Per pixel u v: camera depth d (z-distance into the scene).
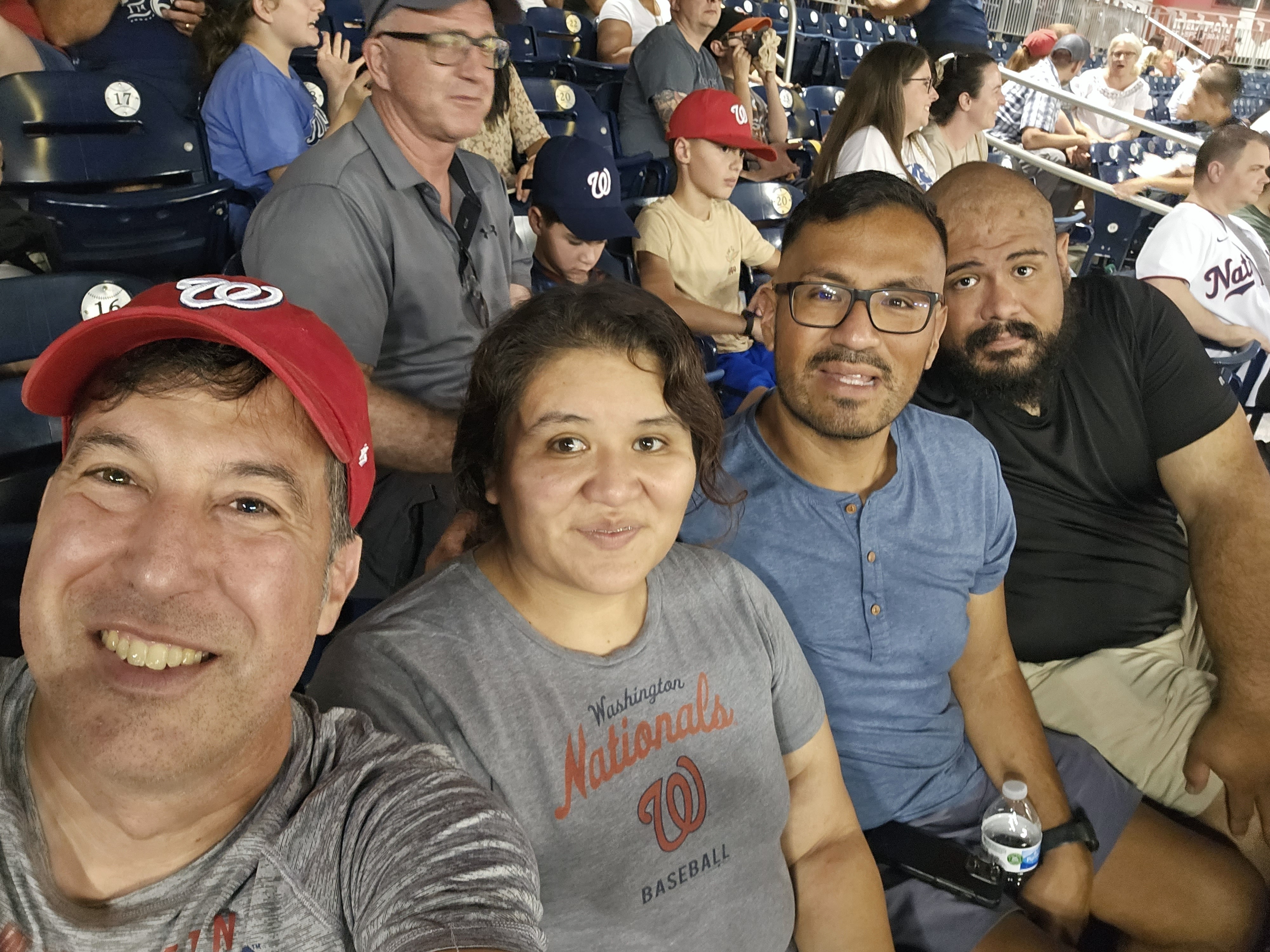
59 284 1.25
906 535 1.01
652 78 3.06
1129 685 1.25
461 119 1.26
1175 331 1.26
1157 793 1.22
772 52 3.75
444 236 1.31
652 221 2.18
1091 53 6.54
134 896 0.49
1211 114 4.43
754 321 2.10
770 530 0.99
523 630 0.72
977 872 0.96
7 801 0.48
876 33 6.36
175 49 2.61
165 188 1.92
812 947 0.88
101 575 0.45
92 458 0.47
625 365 0.70
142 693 0.45
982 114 2.81
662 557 0.74
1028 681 1.31
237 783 0.50
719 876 0.76
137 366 0.47
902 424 1.04
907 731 1.04
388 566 1.21
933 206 0.98
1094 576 1.28
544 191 1.81
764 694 0.82
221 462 0.47
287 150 2.17
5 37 2.18
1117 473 1.28
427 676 0.68
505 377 0.72
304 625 0.50
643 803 0.72
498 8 1.27
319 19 3.22
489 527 0.81
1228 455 1.27
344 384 0.51
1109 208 3.38
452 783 0.56
